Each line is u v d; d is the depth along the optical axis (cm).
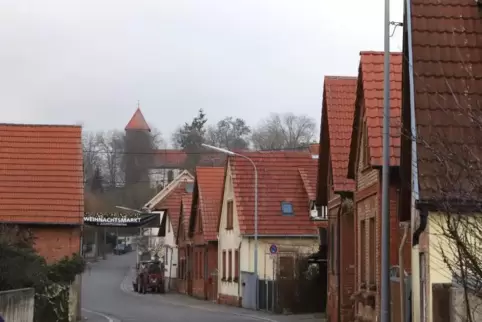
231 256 4953
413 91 1594
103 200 7912
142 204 8312
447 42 1666
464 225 1013
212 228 5588
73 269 2948
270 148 7706
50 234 3372
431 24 1689
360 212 2673
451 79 1612
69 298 3031
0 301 1989
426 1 1719
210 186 5862
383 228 1697
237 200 4672
